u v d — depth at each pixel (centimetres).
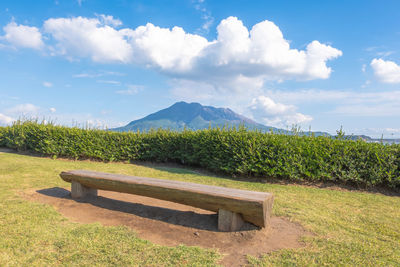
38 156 1385
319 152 865
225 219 410
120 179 504
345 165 845
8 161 1089
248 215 394
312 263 311
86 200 561
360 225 464
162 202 586
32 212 459
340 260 320
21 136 1480
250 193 416
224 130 1059
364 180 812
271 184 853
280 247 357
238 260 324
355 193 759
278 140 911
